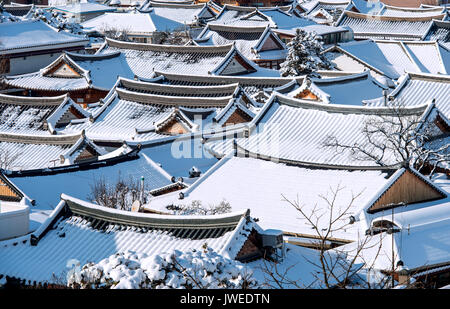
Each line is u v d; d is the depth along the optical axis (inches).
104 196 1903.3
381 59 4397.1
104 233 1429.6
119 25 5866.1
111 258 1018.7
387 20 5541.3
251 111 2891.2
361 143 2161.7
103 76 3969.0
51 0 7007.9
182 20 6594.5
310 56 4028.1
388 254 1433.3
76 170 2107.5
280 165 2021.4
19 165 2428.6
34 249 1418.6
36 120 3090.6
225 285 989.2
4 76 4005.9
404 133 1946.4
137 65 4121.6
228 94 3102.9
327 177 1902.1
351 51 4370.1
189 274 957.2
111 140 2851.9
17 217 1480.1
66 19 5930.1
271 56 4635.8
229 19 5954.7
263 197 1881.2
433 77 2839.6
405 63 4367.6
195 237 1352.1
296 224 1729.8
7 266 1370.6
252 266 1273.4
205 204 1894.7
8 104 3211.1
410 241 1486.2
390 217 1590.8
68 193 2001.7
